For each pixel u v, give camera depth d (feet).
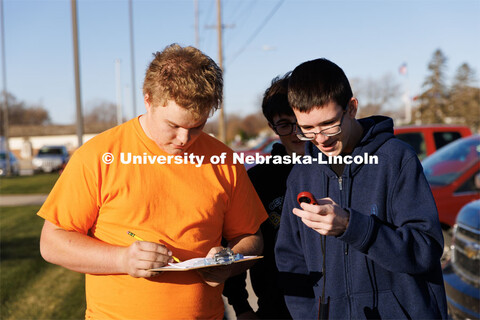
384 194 6.46
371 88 195.52
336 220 5.79
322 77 6.14
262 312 8.21
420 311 6.31
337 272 6.63
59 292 16.17
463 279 11.12
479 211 11.44
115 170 6.42
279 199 8.18
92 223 6.55
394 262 5.89
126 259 5.90
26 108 275.80
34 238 25.90
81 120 30.09
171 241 6.48
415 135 26.22
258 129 252.42
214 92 5.92
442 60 197.16
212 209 6.77
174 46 6.24
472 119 196.65
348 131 6.48
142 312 6.37
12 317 13.66
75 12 29.76
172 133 6.11
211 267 6.46
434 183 19.27
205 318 6.77
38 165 92.84
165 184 6.53
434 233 6.11
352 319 6.48
